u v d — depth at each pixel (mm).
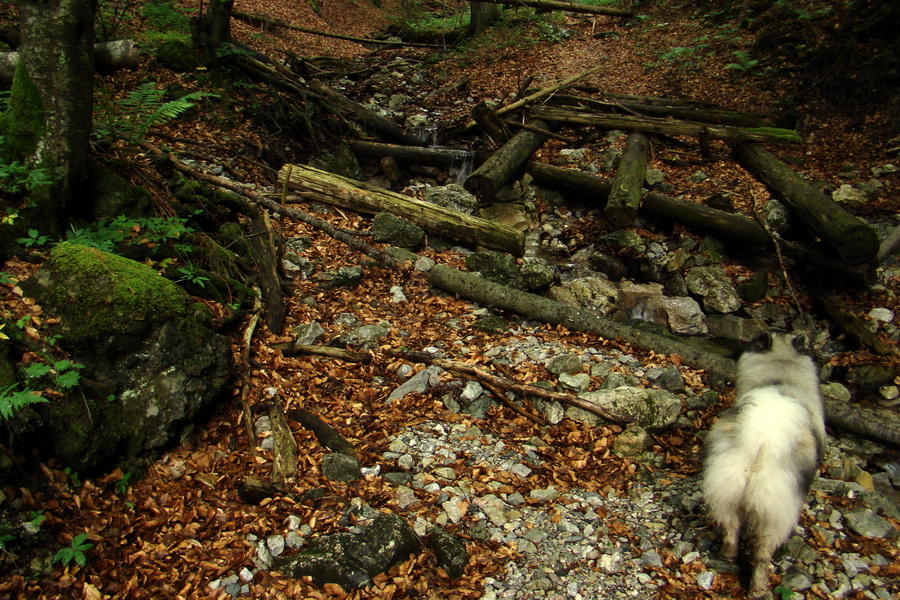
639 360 3367
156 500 2365
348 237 4207
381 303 3762
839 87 5656
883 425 2963
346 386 3029
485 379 3072
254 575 2162
